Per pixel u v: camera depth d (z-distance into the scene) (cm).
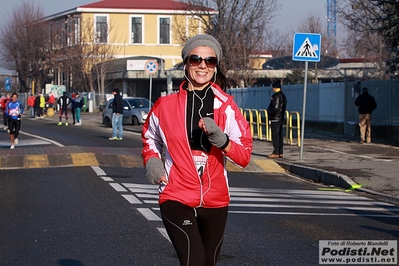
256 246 744
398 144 2025
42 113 4744
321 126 2688
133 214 933
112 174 1400
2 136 2617
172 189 425
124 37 6519
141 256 693
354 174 1366
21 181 1290
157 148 451
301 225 873
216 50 444
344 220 920
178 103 432
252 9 3834
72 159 1614
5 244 751
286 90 3095
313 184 1364
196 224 420
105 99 5447
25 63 6456
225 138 406
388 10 1955
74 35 5884
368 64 5019
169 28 6575
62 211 961
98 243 754
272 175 1496
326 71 4581
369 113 2069
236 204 1048
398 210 1025
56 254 704
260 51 4194
